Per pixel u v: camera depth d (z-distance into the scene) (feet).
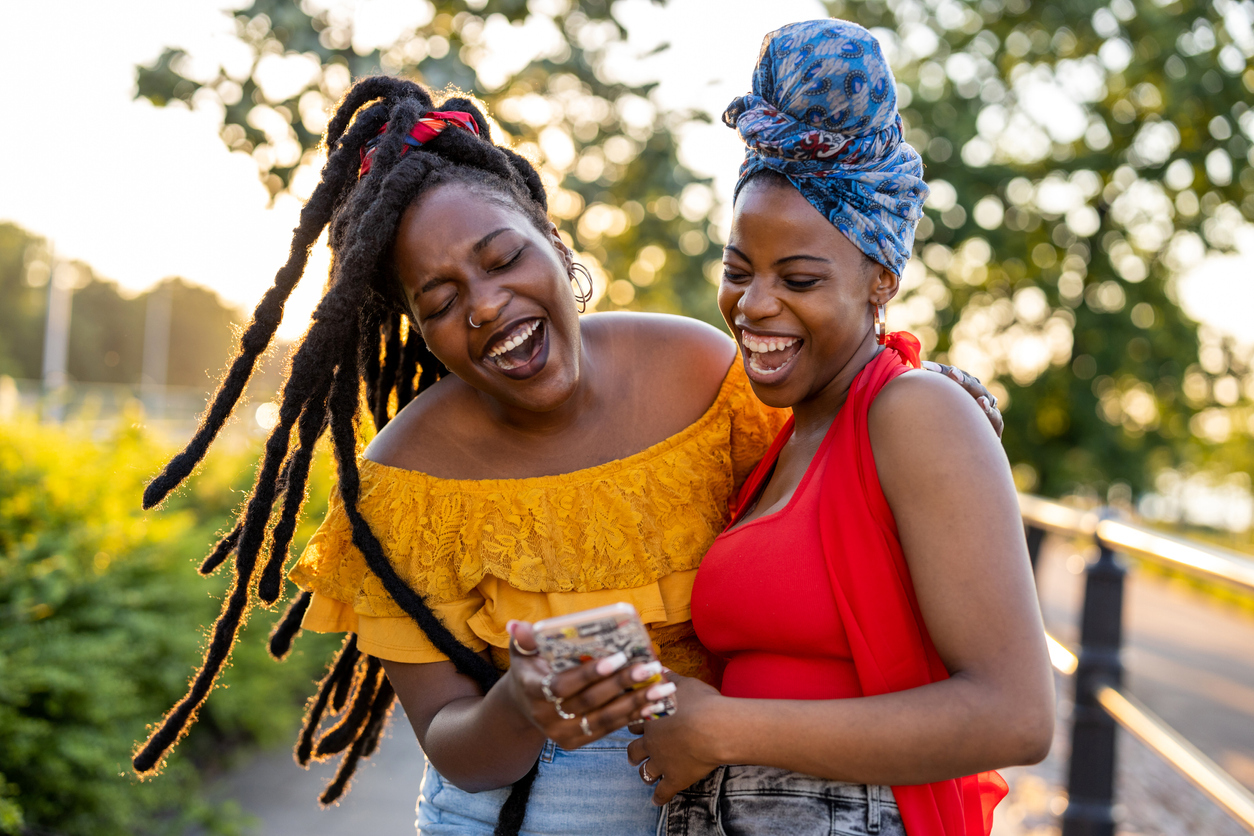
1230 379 54.95
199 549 15.20
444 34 19.06
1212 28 45.62
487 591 5.50
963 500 4.24
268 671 15.05
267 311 5.63
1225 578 7.96
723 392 6.09
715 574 4.99
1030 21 48.88
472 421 5.77
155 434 20.18
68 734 10.93
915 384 4.55
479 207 5.19
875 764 4.20
